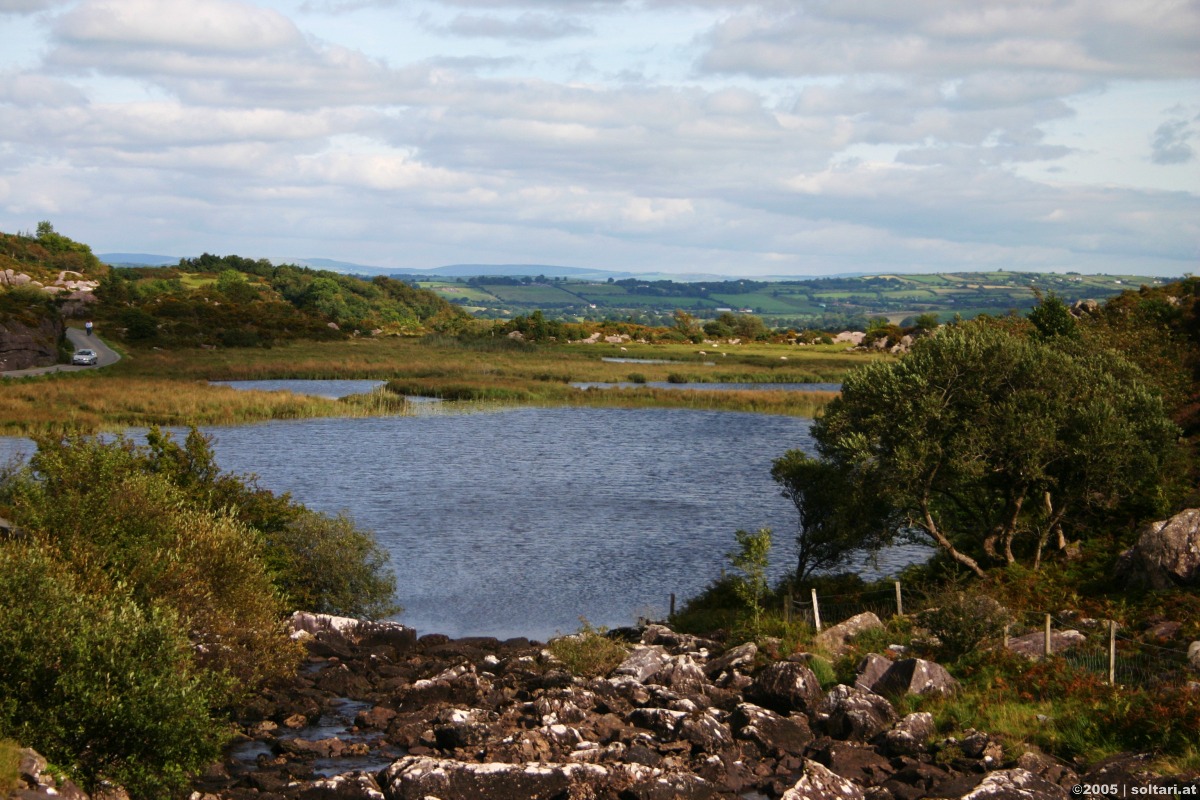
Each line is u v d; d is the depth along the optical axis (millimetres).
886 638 22172
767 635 23578
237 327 147375
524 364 120500
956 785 14320
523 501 45781
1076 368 27250
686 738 16406
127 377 91375
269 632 18891
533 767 14344
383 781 14430
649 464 56969
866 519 27734
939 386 26609
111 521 19047
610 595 31016
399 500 45594
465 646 23938
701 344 171500
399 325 194250
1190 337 42156
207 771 14836
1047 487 26875
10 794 11328
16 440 57062
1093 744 15766
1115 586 24188
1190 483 28469
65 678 12883
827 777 14406
